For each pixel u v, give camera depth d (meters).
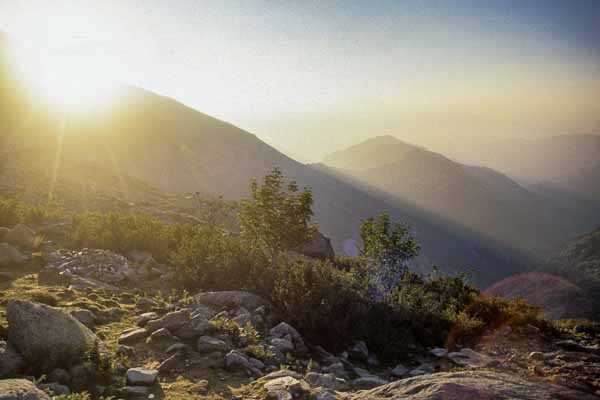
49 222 19.88
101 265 13.05
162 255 16.72
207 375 6.77
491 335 12.41
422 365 9.87
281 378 6.61
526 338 12.19
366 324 11.04
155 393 5.88
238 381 6.70
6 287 10.30
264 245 17.72
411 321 12.32
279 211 17.52
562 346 11.38
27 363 5.90
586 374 8.66
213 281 13.38
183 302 10.81
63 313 6.59
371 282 14.59
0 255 12.49
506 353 10.88
